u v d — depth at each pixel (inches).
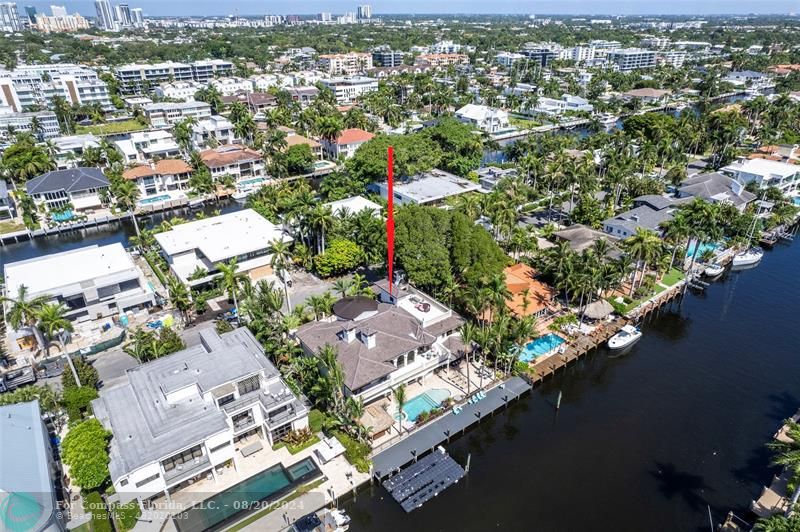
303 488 2256.4
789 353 3324.3
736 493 2321.6
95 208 5472.4
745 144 7564.0
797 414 2785.4
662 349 3388.3
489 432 2691.9
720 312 3799.2
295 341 3026.6
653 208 4763.8
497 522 2192.4
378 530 2140.7
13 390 2815.0
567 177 5196.9
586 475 2429.9
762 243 4795.8
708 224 3976.4
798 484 2116.1
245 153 6451.8
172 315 3535.9
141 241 4377.5
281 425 2423.7
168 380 2316.7
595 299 3735.2
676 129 7278.5
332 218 4060.0
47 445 2260.1
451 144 6309.1
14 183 6008.9
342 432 2527.1
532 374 2989.7
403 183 5708.7
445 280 3376.0
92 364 3048.7
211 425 2214.6
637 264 3890.3
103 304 3449.8
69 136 7544.3
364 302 2952.8
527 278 3710.6
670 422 2753.4
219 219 4468.5
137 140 6904.5
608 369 3193.9
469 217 4015.8
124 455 2078.0
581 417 2797.7
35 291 3257.9
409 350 2714.1
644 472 2444.6
